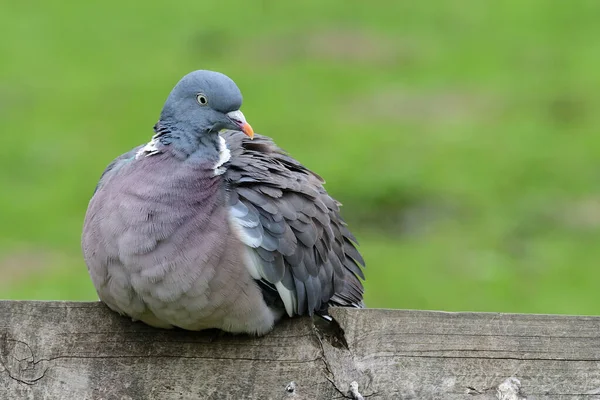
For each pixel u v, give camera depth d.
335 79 22.44
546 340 5.71
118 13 28.06
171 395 5.76
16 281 12.87
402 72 23.03
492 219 15.19
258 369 5.79
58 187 16.38
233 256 5.91
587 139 18.70
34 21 27.28
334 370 5.73
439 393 5.66
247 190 6.16
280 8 28.19
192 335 5.88
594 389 5.67
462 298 12.65
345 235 7.12
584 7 28.28
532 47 25.30
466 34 26.12
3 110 20.36
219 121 6.31
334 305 6.95
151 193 5.87
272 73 22.80
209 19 27.36
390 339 5.71
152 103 20.89
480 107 20.72
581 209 15.64
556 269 13.49
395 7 28.33
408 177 16.45
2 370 5.67
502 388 5.66
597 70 23.31
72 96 21.41
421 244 14.27
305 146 17.94
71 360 5.75
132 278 5.75
